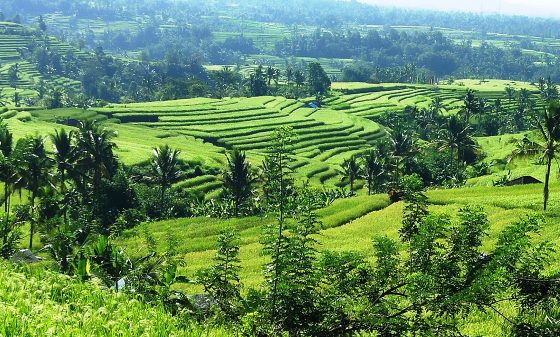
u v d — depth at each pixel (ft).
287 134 45.96
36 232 218.79
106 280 63.72
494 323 71.82
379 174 341.00
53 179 257.34
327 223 199.62
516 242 42.50
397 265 46.24
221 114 596.70
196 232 205.87
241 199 282.15
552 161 341.21
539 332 40.93
